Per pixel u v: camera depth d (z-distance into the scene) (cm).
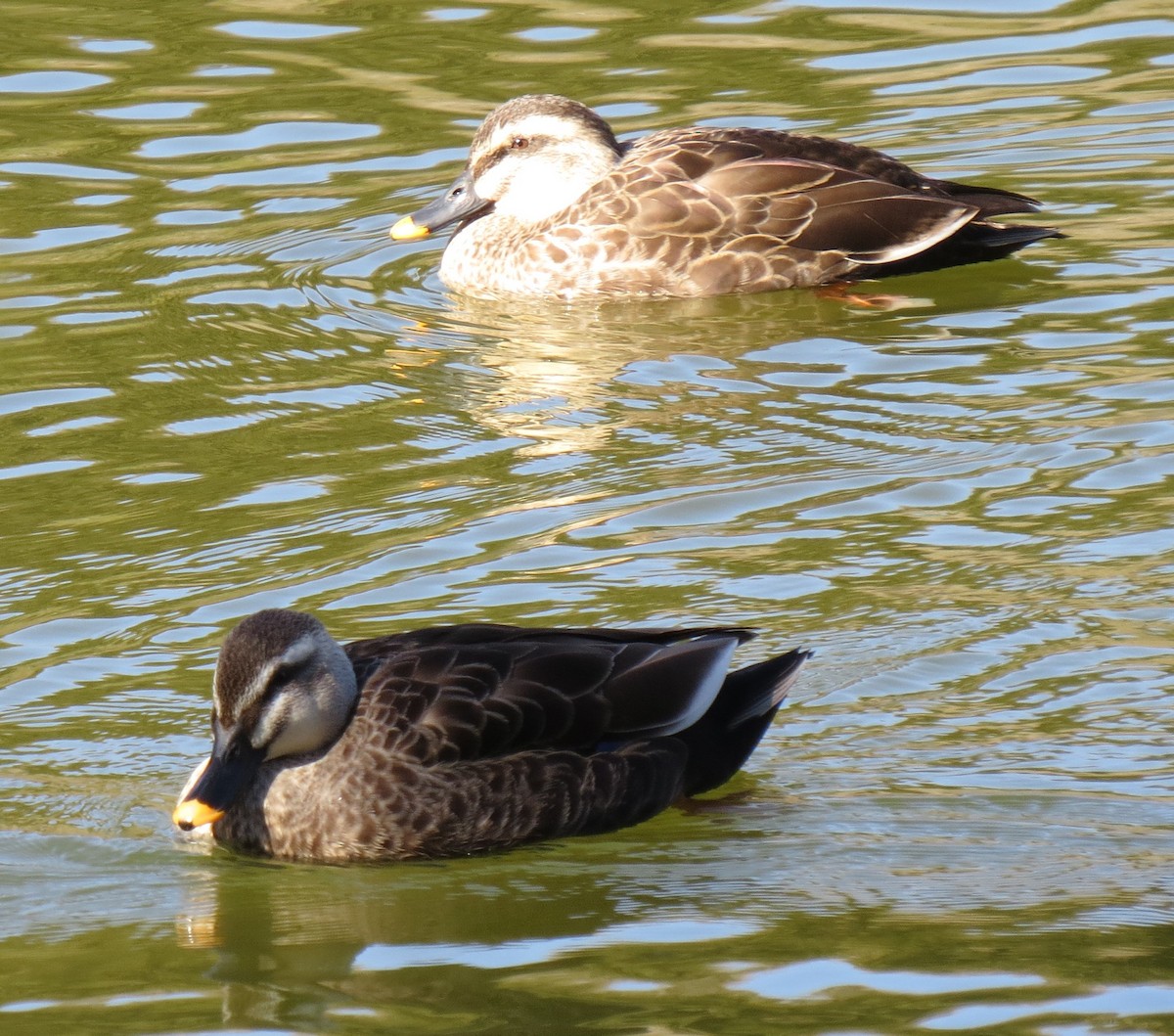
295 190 2119
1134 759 1081
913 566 1291
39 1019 877
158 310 1823
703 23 2541
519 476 1455
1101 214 1992
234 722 1031
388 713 1048
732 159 1903
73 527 1394
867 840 1023
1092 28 2503
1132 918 930
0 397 1627
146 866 1034
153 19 2588
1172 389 1560
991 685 1157
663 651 1083
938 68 2391
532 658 1069
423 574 1306
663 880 999
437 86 2350
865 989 873
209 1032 859
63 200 2088
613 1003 870
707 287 1861
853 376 1633
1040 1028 834
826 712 1141
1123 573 1268
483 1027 854
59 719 1159
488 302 1877
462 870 1025
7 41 2502
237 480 1462
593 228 1877
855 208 1862
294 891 1006
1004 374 1616
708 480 1434
